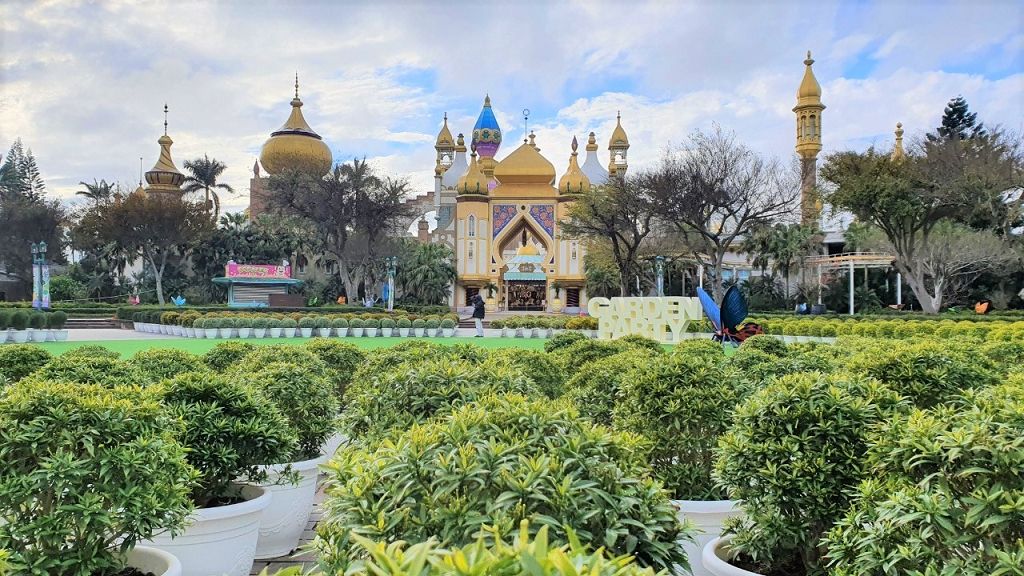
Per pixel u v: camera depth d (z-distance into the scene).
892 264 47.03
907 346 6.01
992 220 35.25
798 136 57.41
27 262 58.88
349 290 51.41
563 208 54.88
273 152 63.19
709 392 5.82
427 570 1.98
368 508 3.17
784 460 4.45
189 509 4.32
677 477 5.74
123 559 4.11
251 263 58.25
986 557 3.17
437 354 8.36
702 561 4.64
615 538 2.99
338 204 49.44
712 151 35.56
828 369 7.78
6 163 71.31
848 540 3.68
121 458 3.97
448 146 70.56
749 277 56.38
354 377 9.09
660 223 40.84
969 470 3.18
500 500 3.01
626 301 27.09
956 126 54.88
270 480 6.07
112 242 54.47
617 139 64.69
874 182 33.53
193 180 63.88
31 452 3.94
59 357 7.44
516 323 35.19
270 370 7.32
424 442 3.39
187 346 25.55
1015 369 7.30
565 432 3.58
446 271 54.84
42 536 3.79
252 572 5.84
